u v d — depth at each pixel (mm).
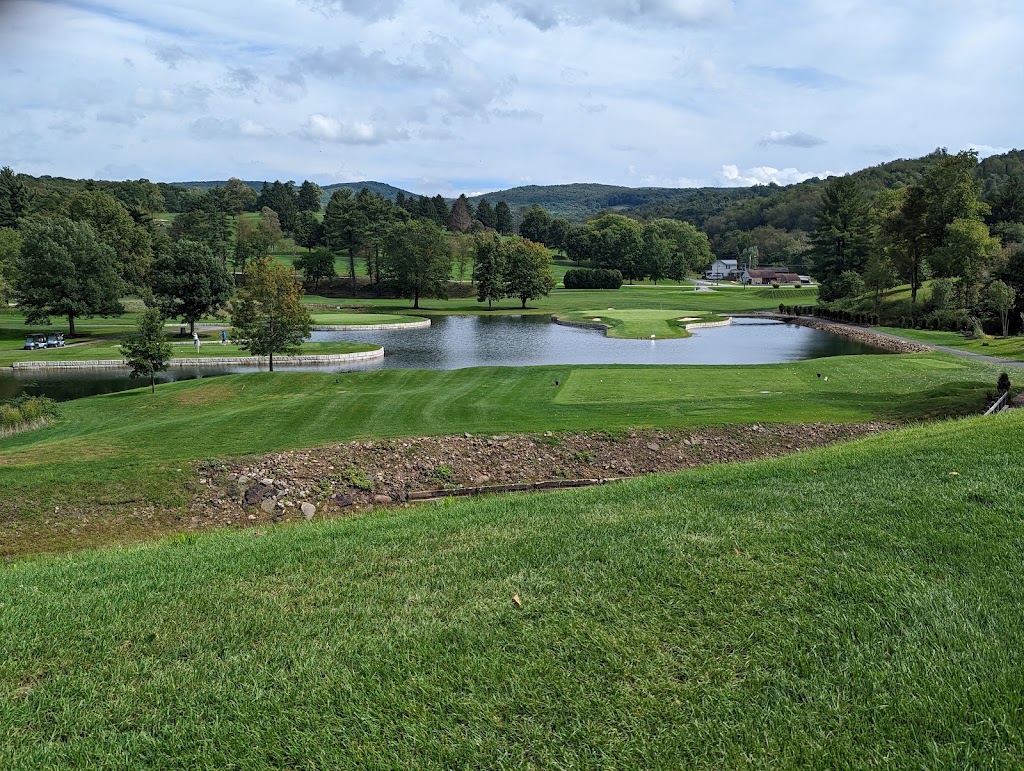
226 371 41844
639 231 147125
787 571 5676
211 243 107125
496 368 30531
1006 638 4457
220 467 14328
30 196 103125
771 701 3977
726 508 7781
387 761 3609
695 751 3604
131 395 25781
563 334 62625
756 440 17781
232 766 3645
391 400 21906
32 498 12867
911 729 3645
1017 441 9672
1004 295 50156
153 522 12617
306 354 45781
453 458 15703
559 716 3926
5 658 4801
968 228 60406
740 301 96062
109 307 59781
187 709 4160
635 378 27922
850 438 17750
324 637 4973
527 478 15211
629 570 5887
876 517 6902
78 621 5383
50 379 38625
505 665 4445
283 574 6363
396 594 5699
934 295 62156
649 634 4762
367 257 112812
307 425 18719
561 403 21938
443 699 4121
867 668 4203
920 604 4941
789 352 48750
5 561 10867
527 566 6199
